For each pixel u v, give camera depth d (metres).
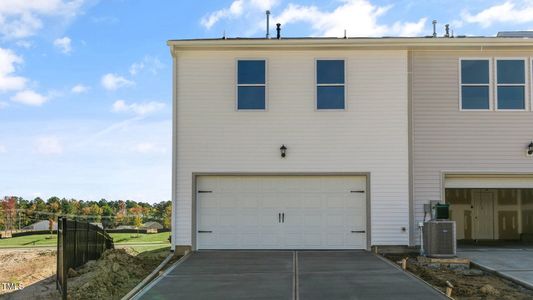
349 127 15.40
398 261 13.65
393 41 15.39
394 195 15.29
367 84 15.48
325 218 15.41
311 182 15.47
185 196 15.32
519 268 12.13
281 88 15.48
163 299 9.30
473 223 19.25
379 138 15.38
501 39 15.38
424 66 15.57
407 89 15.45
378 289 9.93
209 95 15.48
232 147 15.40
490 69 15.57
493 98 15.51
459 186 15.55
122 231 31.22
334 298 9.26
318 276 11.27
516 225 19.23
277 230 15.43
